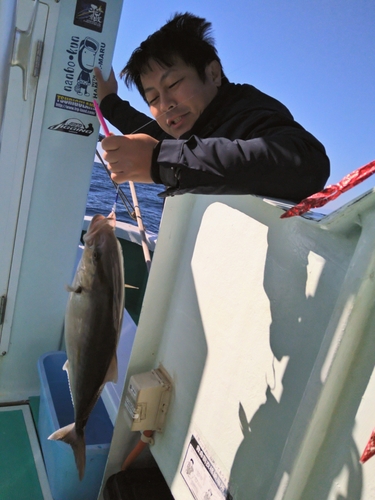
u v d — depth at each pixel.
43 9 1.72
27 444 2.01
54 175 2.00
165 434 1.42
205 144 0.86
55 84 1.85
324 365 0.80
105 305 1.11
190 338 1.33
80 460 1.33
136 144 0.90
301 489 0.88
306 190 0.96
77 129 1.96
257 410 1.04
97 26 1.82
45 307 2.22
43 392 1.95
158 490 1.50
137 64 1.36
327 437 0.83
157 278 1.44
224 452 1.13
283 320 0.98
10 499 1.72
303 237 0.95
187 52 1.26
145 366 1.53
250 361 1.08
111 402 1.83
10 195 1.95
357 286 0.75
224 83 1.39
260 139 0.90
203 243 1.31
